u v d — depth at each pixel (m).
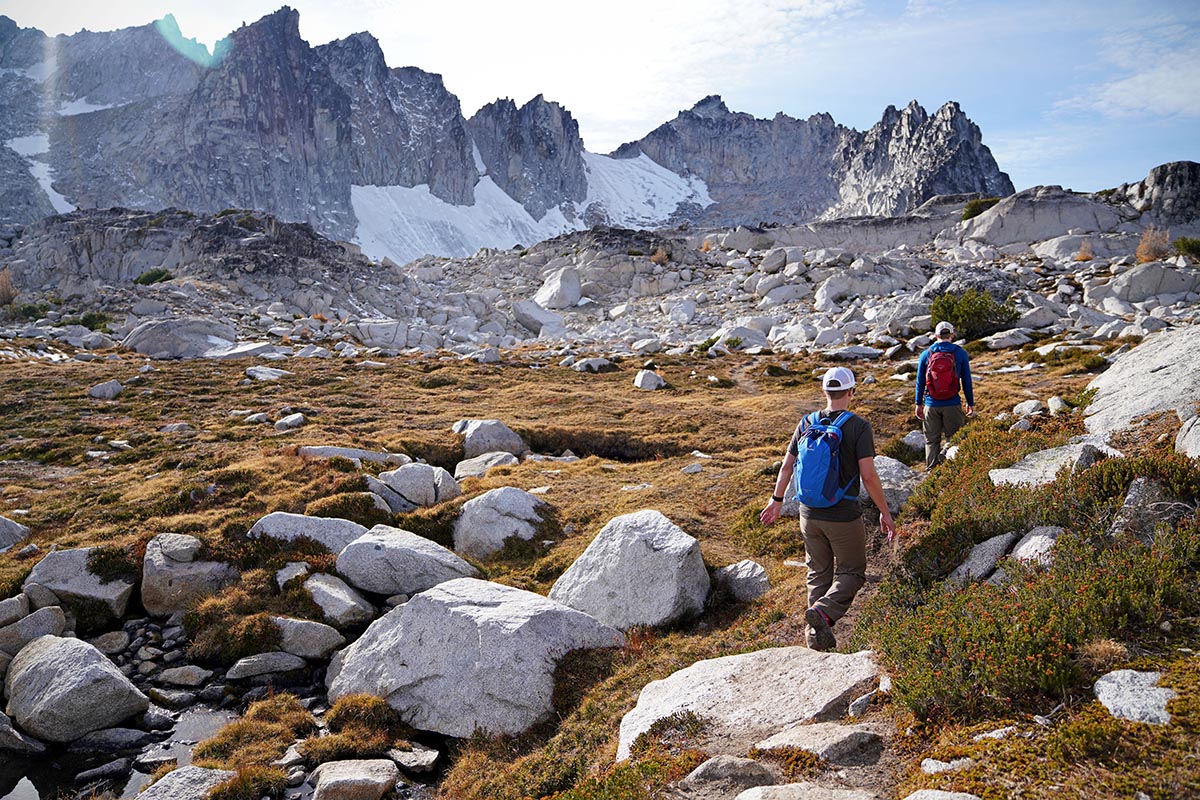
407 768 8.80
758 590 11.23
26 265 85.19
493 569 14.02
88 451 21.78
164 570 13.12
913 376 31.03
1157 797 4.16
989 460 11.95
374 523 15.59
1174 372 12.98
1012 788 4.52
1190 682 5.04
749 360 40.88
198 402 28.47
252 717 9.88
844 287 58.59
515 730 8.99
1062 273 57.78
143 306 52.56
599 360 38.78
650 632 10.53
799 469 7.97
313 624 11.77
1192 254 55.28
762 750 5.98
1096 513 8.15
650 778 5.98
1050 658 5.54
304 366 36.97
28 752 9.40
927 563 8.97
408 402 29.75
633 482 18.36
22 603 12.27
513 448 23.00
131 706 10.05
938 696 5.74
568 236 101.50
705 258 86.19
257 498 16.69
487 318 70.06
